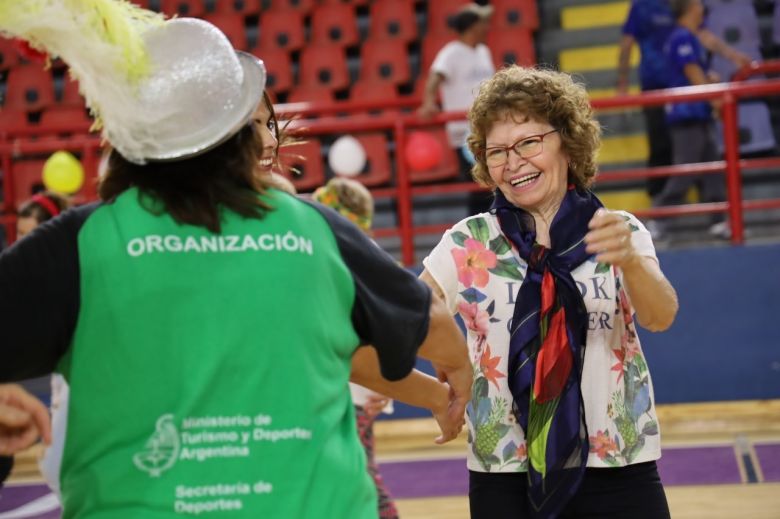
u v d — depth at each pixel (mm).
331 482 1888
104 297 1841
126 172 1983
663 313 2826
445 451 7664
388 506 4637
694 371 8289
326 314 1952
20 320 1811
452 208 10953
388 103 9688
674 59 9188
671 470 6695
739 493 6039
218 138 1905
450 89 9281
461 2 12555
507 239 2980
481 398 2953
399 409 8547
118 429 1819
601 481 2891
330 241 2008
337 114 11953
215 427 1826
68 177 8867
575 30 12211
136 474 1806
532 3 12359
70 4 1845
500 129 2943
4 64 12797
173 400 1822
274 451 1845
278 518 1818
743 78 9180
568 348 2857
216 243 1897
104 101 1877
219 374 1841
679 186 9133
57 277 1842
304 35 12992
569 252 2912
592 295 2902
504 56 11938
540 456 2832
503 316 2951
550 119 2934
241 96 1946
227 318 1860
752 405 8195
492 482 2945
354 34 12836
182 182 1936
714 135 9352
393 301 2072
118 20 1881
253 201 1948
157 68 1924
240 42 13000
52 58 1940
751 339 8211
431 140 9000
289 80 12594
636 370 2936
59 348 1871
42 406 1882
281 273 1909
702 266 8258
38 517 6402
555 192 3006
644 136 10898
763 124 10422
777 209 10133
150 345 1832
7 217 9195
